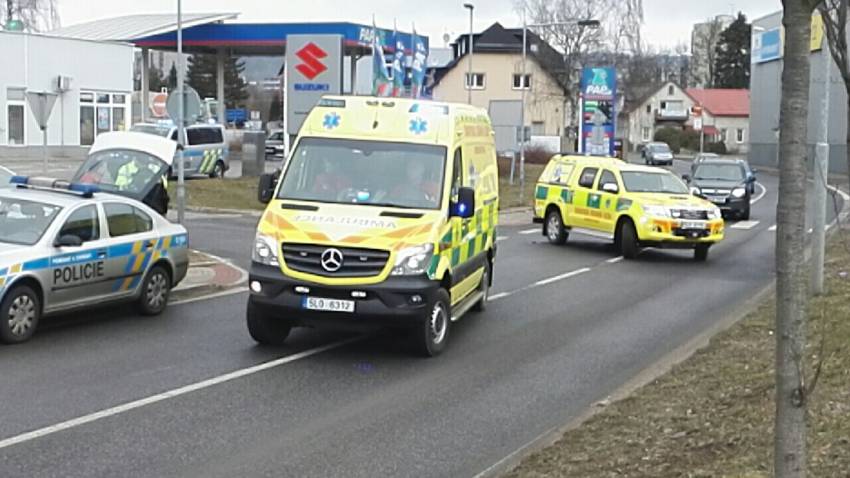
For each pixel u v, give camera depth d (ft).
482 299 44.29
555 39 233.76
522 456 22.25
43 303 35.29
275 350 34.73
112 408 26.32
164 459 22.09
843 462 18.79
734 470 19.29
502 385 30.40
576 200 73.61
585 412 26.89
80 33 189.78
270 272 33.24
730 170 107.55
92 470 21.16
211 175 128.88
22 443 22.97
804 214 12.71
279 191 35.88
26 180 40.29
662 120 372.99
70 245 36.14
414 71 130.41
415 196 35.40
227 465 21.81
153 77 297.94
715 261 67.31
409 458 22.70
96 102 174.29
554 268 61.46
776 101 243.81
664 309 46.01
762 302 45.29
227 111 246.06
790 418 13.16
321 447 23.41
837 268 49.96
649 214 66.23
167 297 42.16
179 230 42.93
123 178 56.49
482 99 267.80
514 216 105.91
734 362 30.58
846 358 27.63
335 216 33.94
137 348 34.42
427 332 33.76
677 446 21.63
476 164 41.52
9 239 35.53
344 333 38.29
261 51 193.16
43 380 29.25
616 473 19.88
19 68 159.74
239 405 27.17
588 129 178.19
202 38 180.24
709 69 420.36
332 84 80.89
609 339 38.34
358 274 32.71
